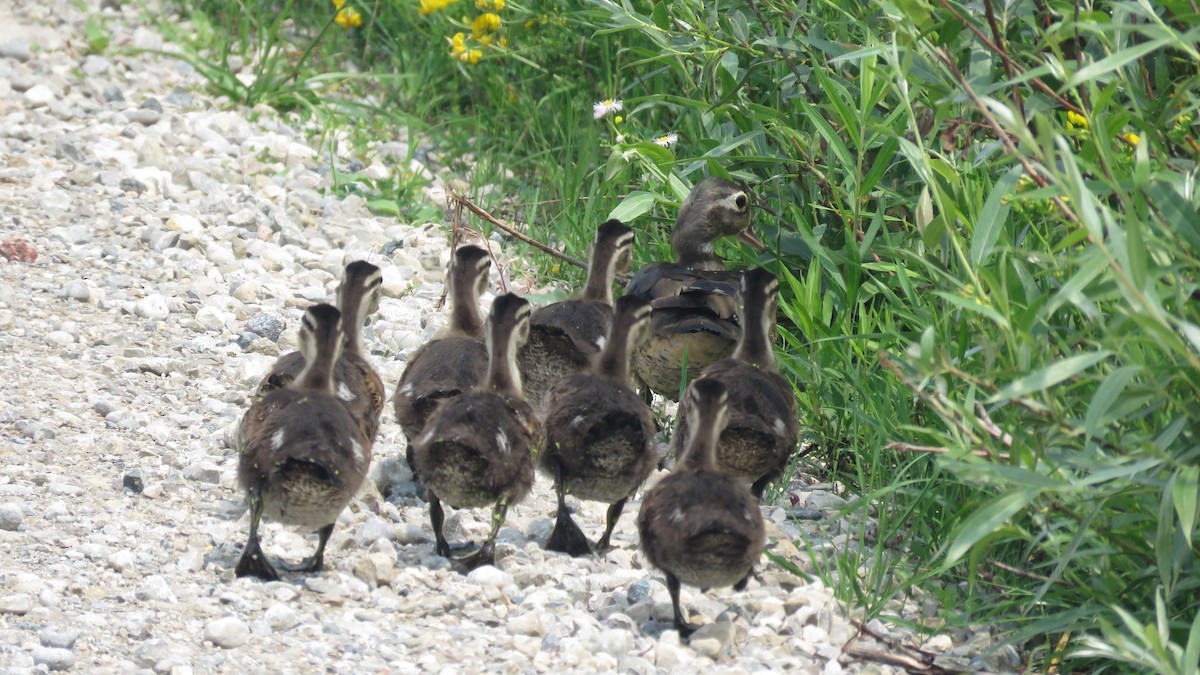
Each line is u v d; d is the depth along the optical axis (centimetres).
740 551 989
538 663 962
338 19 2308
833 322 1477
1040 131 856
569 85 2019
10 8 2441
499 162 2033
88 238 1723
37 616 975
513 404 1141
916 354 922
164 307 1571
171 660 919
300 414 1070
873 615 1064
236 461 1274
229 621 962
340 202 1902
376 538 1150
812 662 1002
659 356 1352
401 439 1371
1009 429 1022
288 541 1140
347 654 957
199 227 1773
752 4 1524
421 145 2128
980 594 1097
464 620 1027
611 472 1155
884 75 1122
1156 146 1055
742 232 1524
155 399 1385
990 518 884
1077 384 987
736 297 1316
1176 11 1038
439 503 1136
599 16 1709
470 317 1364
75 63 2242
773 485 1281
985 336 1020
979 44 1246
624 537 1212
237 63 2325
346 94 2267
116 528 1126
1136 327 924
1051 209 1105
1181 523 847
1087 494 948
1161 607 842
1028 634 984
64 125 2020
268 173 1956
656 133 1791
